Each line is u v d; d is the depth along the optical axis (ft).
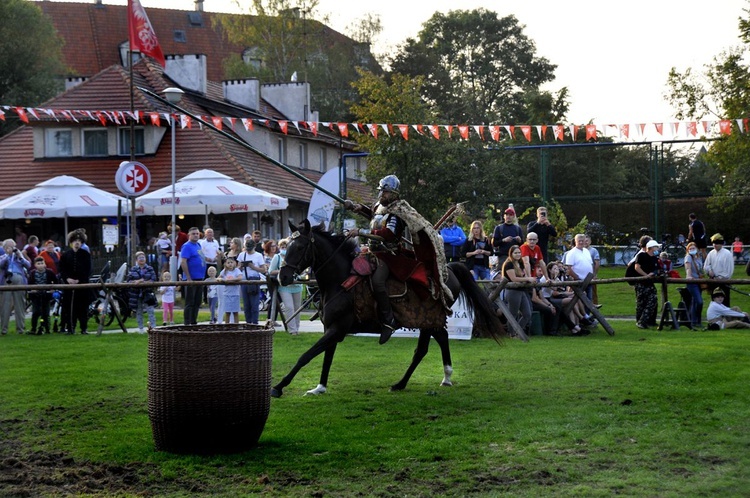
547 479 23.86
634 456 25.95
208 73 244.01
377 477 24.50
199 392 26.48
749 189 120.67
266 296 76.59
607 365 42.75
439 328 37.14
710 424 29.68
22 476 24.84
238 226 121.19
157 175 120.67
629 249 119.55
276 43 201.26
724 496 22.07
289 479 24.45
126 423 31.40
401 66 241.76
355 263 35.37
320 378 38.55
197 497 22.98
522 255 59.82
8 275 62.44
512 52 260.01
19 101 168.96
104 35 231.91
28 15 171.22
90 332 62.85
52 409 33.83
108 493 23.40
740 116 104.73
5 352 50.01
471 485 23.54
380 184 35.78
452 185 92.79
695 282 60.39
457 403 34.17
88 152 125.49
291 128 140.67
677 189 140.46
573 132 65.72
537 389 36.70
